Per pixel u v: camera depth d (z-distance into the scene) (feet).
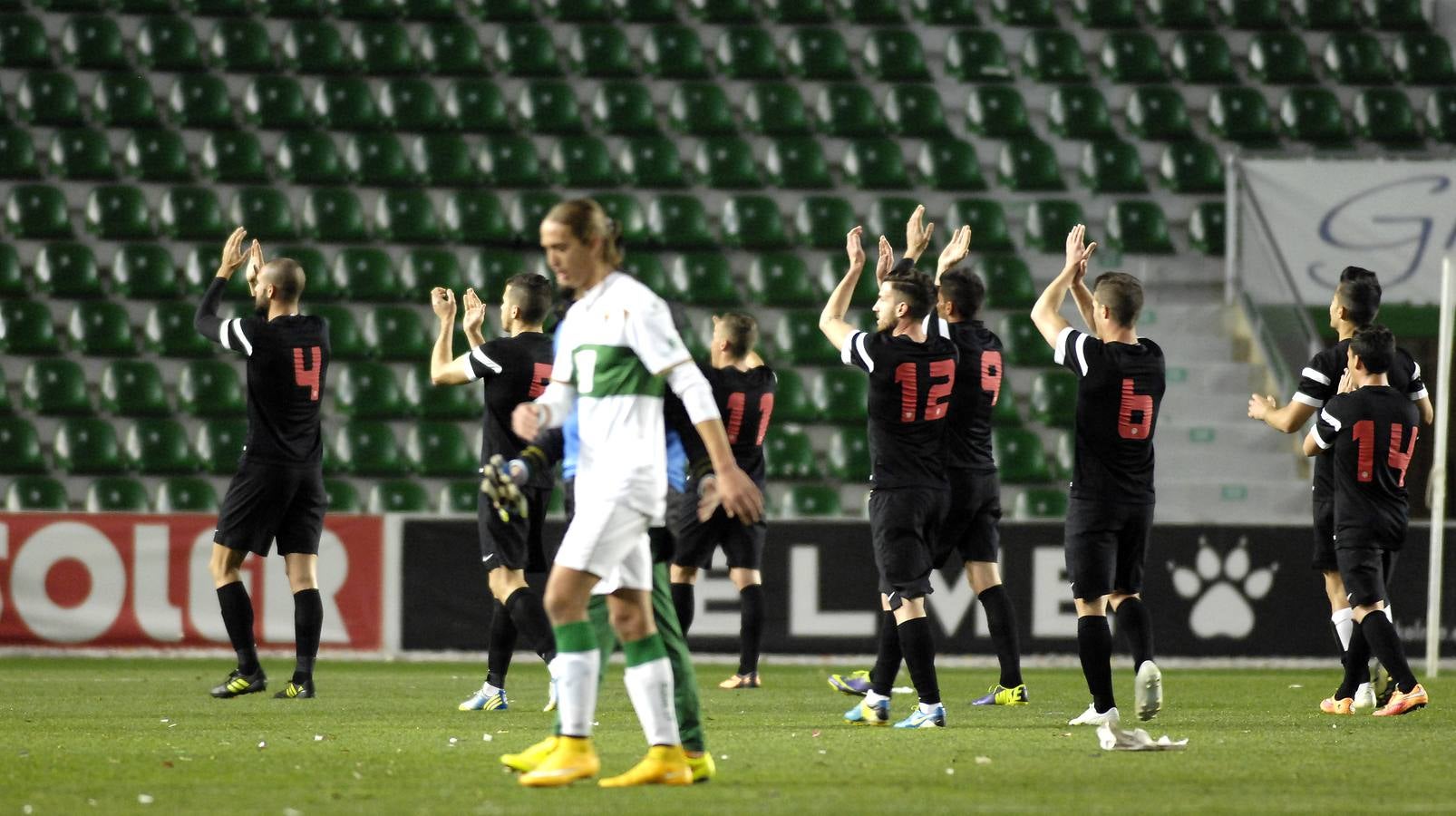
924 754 67.67
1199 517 174.50
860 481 176.76
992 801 52.95
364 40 212.43
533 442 57.67
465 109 207.92
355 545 143.54
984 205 201.16
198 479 169.07
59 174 196.24
